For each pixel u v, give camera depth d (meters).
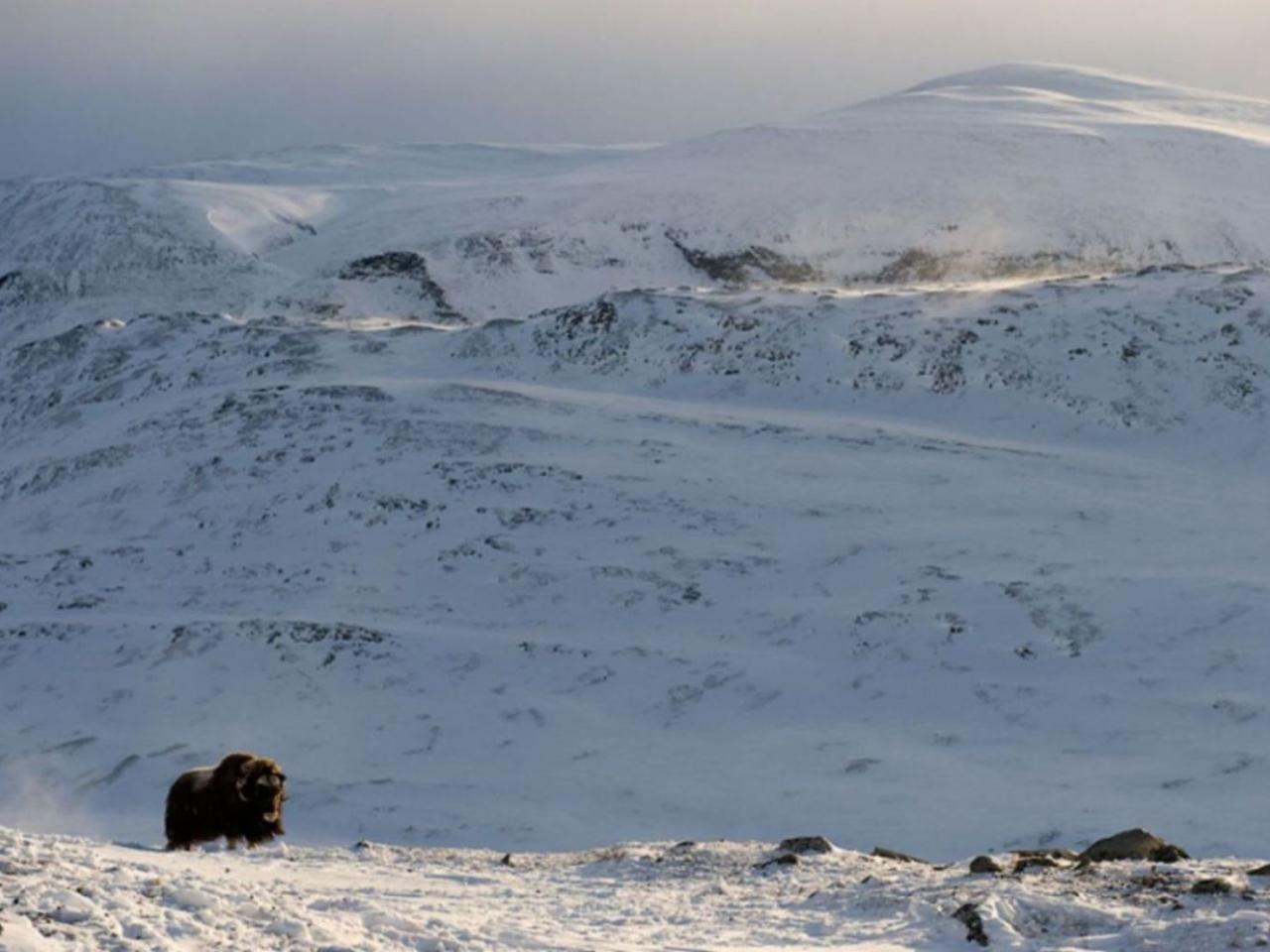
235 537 150.12
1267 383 174.75
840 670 113.44
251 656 120.88
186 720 111.94
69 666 122.12
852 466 158.00
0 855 26.14
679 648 119.12
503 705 111.31
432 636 123.44
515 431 169.75
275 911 24.36
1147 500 146.62
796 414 180.25
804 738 103.00
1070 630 115.44
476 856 45.50
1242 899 27.77
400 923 25.67
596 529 143.00
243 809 38.34
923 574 128.25
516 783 97.94
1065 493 148.62
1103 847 36.47
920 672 111.50
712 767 99.12
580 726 107.25
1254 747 94.38
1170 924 25.58
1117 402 174.38
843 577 129.50
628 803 93.88
